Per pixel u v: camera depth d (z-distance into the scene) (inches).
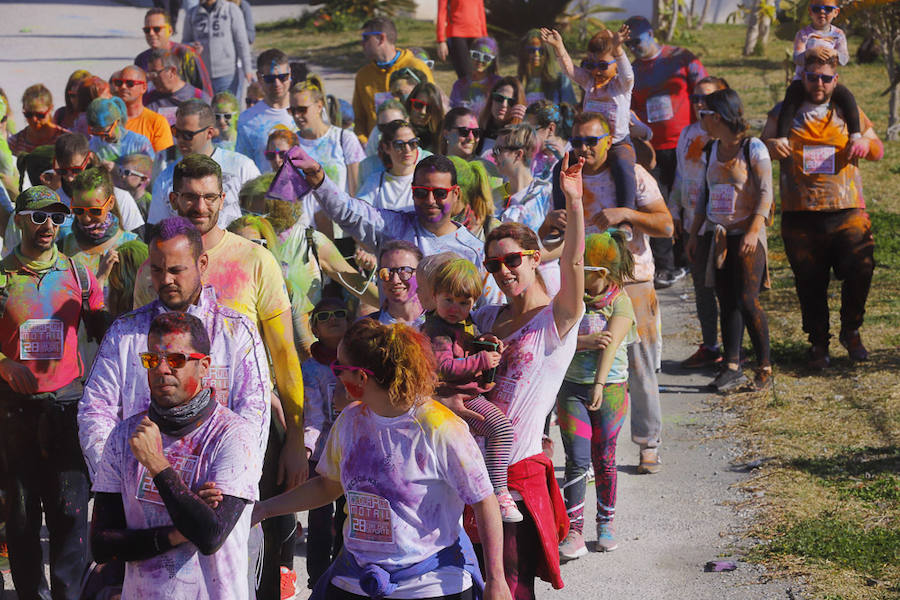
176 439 408.8
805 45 1338.6
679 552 685.3
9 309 602.5
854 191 984.3
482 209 713.6
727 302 967.6
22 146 1111.0
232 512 401.1
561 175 494.3
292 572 660.1
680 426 902.4
